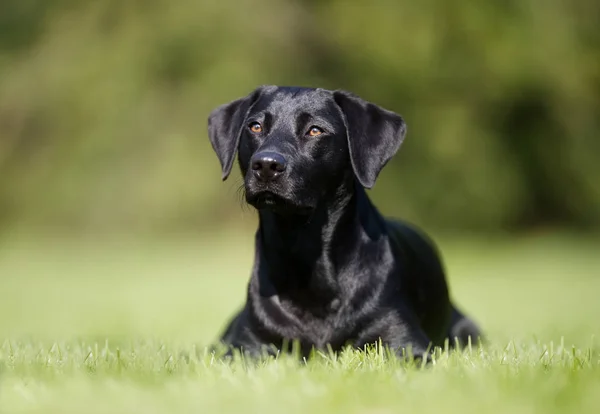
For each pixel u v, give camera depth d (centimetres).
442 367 375
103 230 2156
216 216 2136
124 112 2161
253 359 454
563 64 2280
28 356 445
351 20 2205
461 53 2228
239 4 2170
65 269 1627
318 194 459
